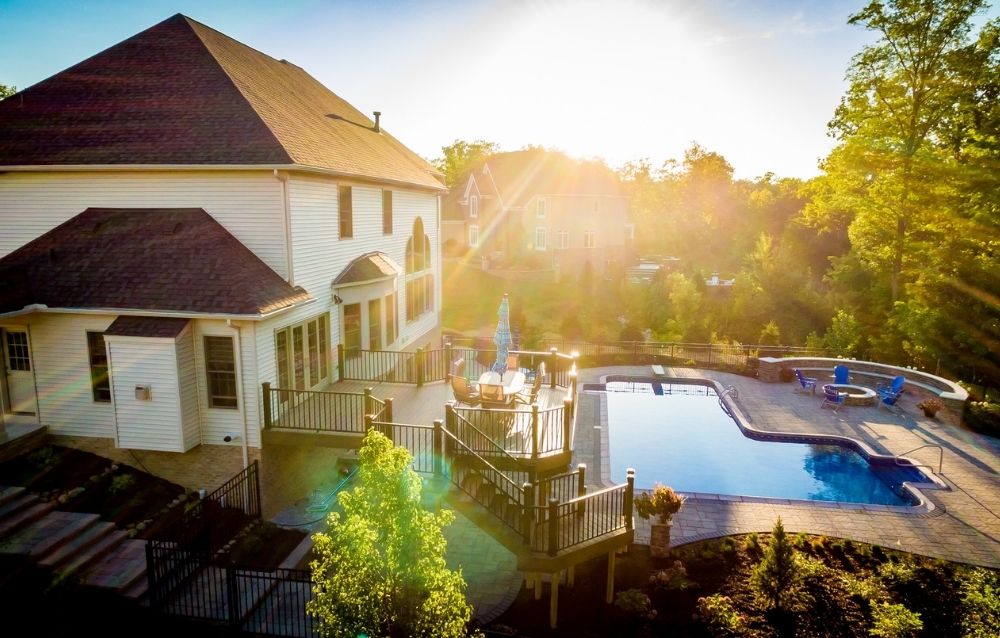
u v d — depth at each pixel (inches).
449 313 1475.1
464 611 267.9
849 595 395.9
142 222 535.5
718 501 535.8
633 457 679.1
